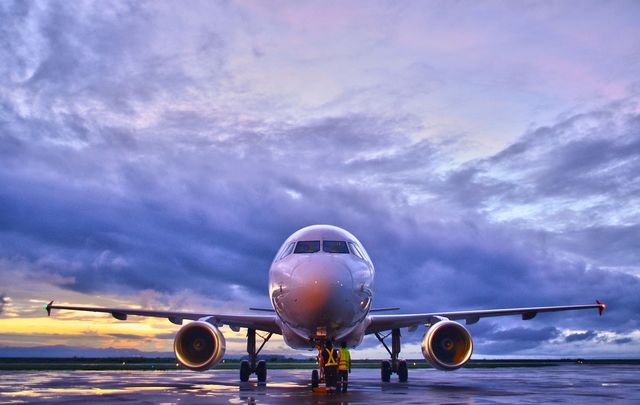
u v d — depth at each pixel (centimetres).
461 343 1794
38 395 1398
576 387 1812
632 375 2955
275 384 1941
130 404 1151
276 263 1672
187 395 1396
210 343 1773
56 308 2030
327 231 1686
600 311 2075
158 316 2017
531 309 2064
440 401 1232
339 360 1525
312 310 1427
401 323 2042
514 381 2266
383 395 1410
